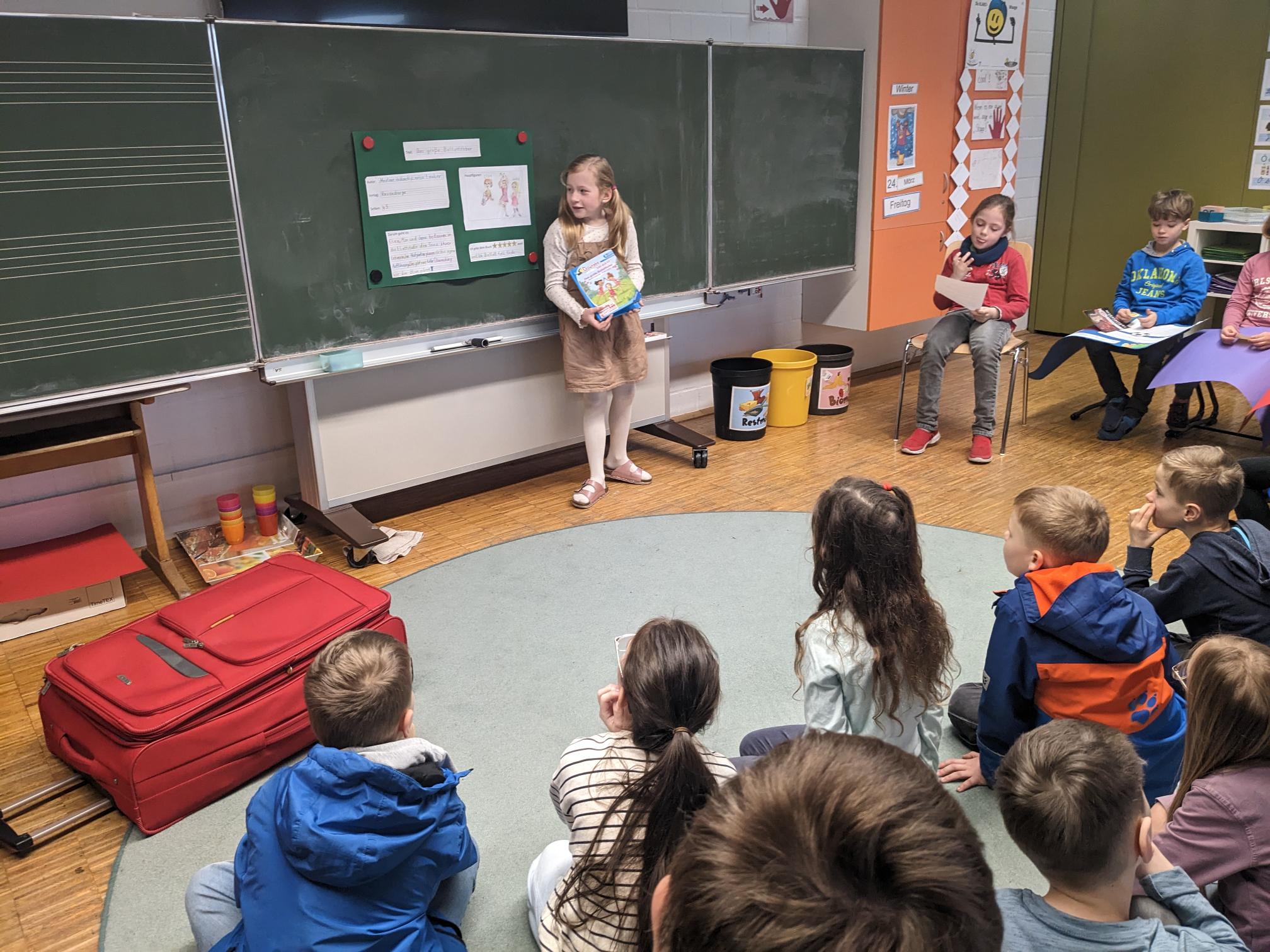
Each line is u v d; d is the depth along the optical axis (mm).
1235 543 2072
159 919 1929
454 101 3521
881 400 5324
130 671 2281
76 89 2779
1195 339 4246
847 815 517
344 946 1515
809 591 3180
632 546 3557
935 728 1907
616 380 3992
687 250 4395
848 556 1694
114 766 2160
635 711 1314
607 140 3988
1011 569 2006
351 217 3389
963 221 5500
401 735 1695
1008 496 3926
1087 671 1852
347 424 3584
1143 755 1891
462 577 3348
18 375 2867
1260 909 1392
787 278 4852
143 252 2994
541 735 2463
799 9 4961
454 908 1791
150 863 2086
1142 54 5773
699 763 1201
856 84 4852
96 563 3189
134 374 3068
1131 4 5746
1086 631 1822
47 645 3002
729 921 492
